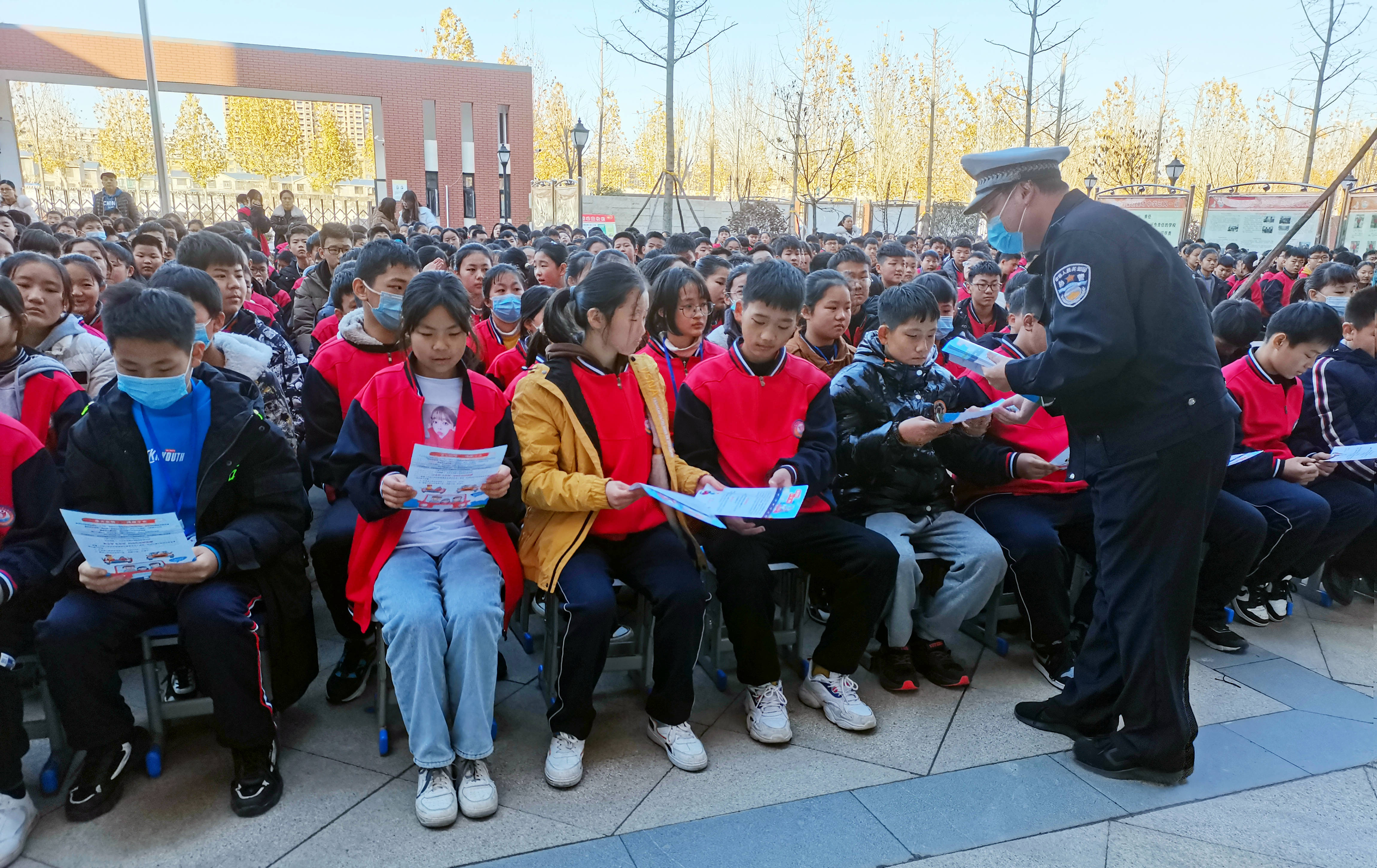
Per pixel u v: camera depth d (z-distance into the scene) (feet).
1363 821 7.63
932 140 77.82
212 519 7.82
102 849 6.95
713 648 9.80
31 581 7.14
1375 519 12.21
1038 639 10.19
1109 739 8.41
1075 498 10.76
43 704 7.91
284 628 8.10
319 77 78.28
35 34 69.77
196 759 8.21
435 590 7.91
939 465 10.53
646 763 8.36
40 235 14.49
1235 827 7.52
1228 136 106.11
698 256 27.04
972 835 7.35
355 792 7.77
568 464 8.62
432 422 8.46
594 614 7.82
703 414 9.46
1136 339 7.51
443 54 99.81
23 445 7.38
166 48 73.15
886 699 9.75
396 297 10.19
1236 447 12.11
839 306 11.67
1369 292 12.25
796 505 7.47
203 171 136.36
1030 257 8.64
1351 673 10.53
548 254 18.24
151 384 7.27
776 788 7.98
